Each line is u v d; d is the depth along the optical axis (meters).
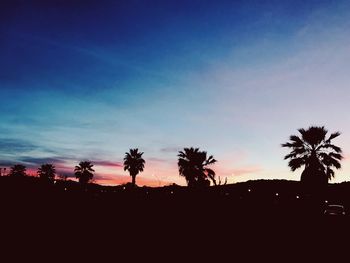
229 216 27.45
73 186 59.34
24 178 50.25
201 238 15.26
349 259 11.57
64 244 12.39
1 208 24.83
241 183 72.75
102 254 10.95
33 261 9.63
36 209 26.02
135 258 10.57
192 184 53.03
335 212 30.16
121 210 29.38
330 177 40.03
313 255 12.09
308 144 40.78
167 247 12.68
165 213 28.11
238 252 12.15
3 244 11.78
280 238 16.03
